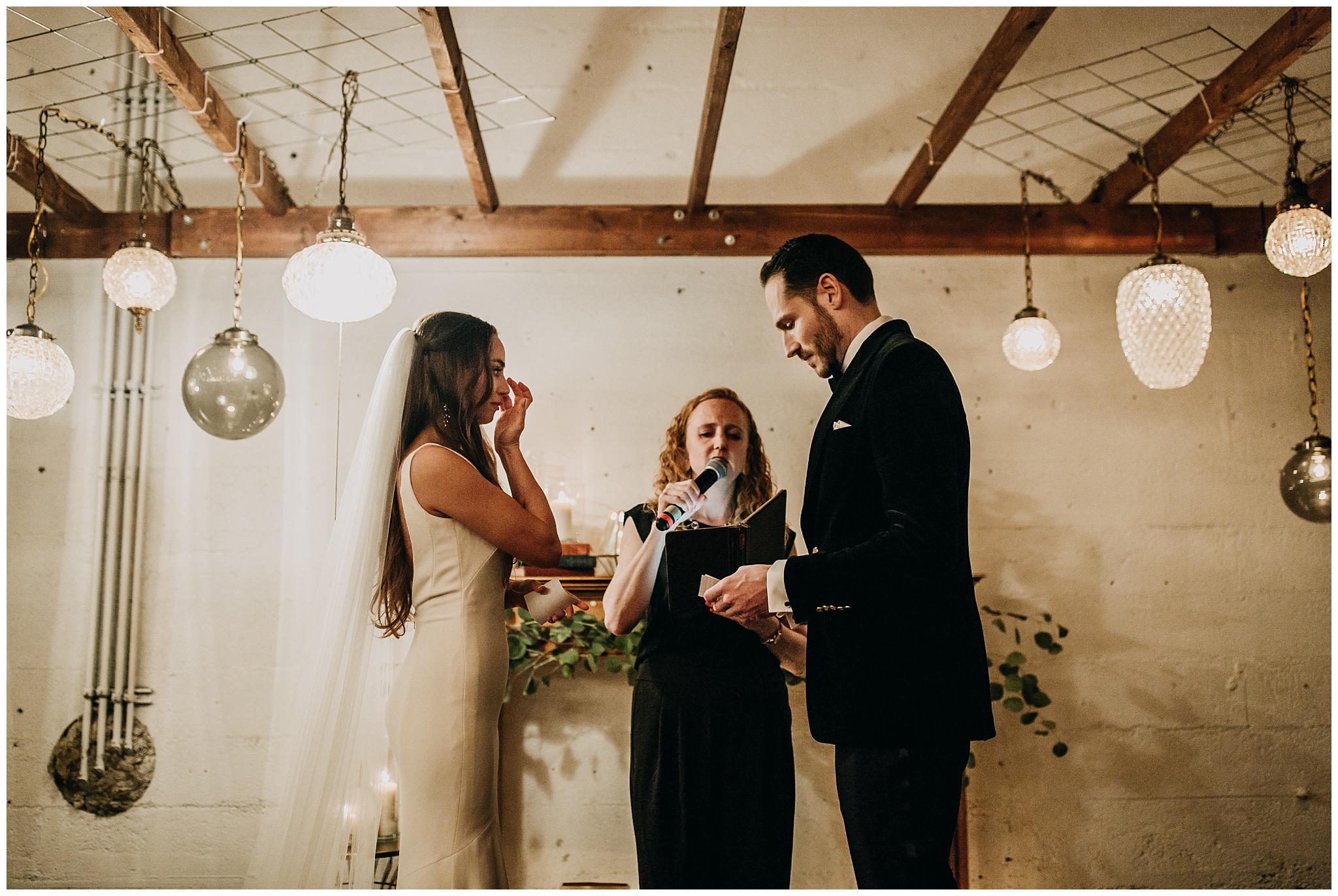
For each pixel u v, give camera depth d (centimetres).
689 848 188
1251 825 289
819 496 162
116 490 293
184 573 292
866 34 324
